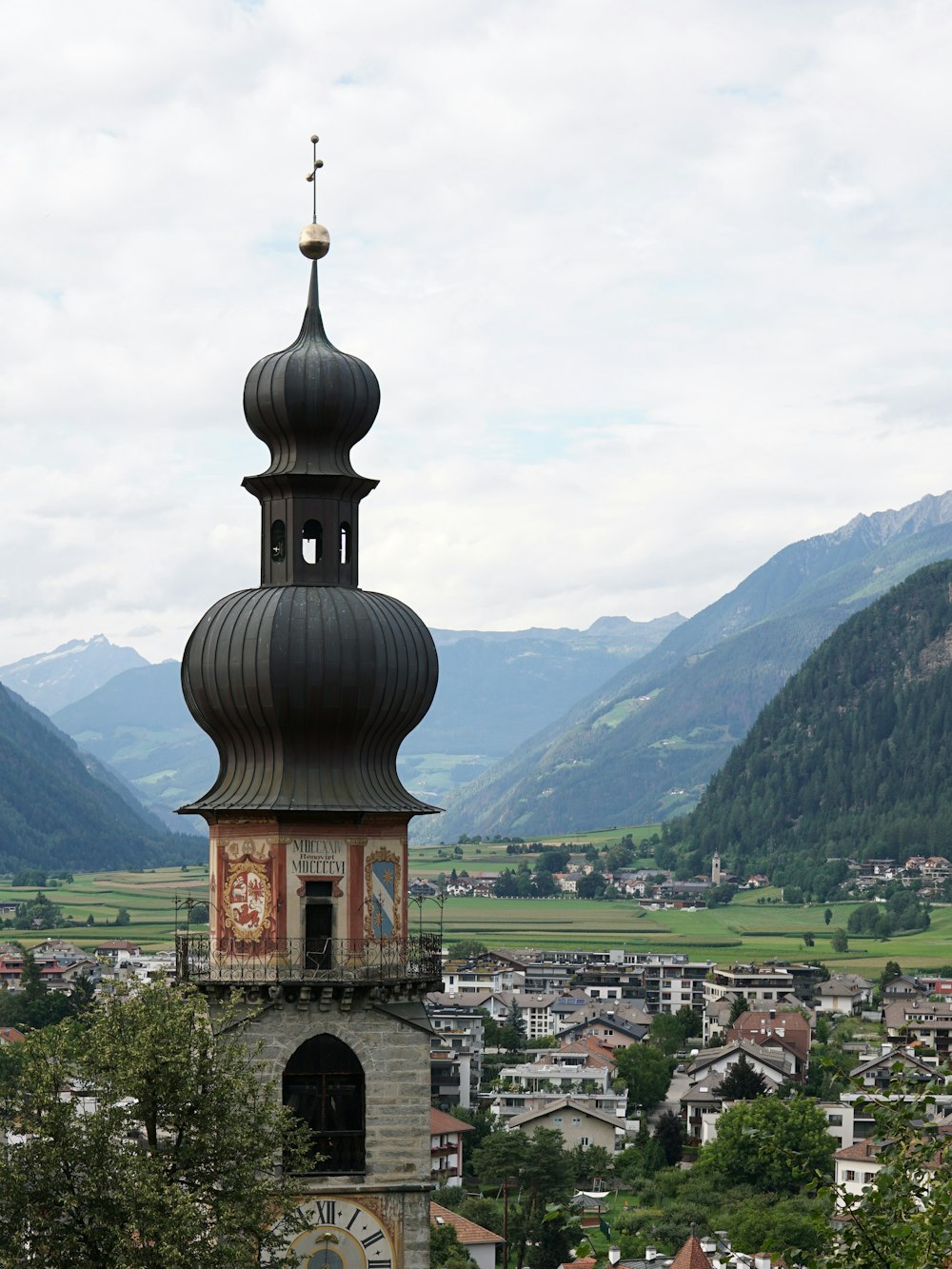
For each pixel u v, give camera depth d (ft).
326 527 243.81
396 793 243.60
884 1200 181.16
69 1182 219.41
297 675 235.20
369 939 240.12
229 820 239.71
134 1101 226.58
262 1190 220.23
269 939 238.07
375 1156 238.07
